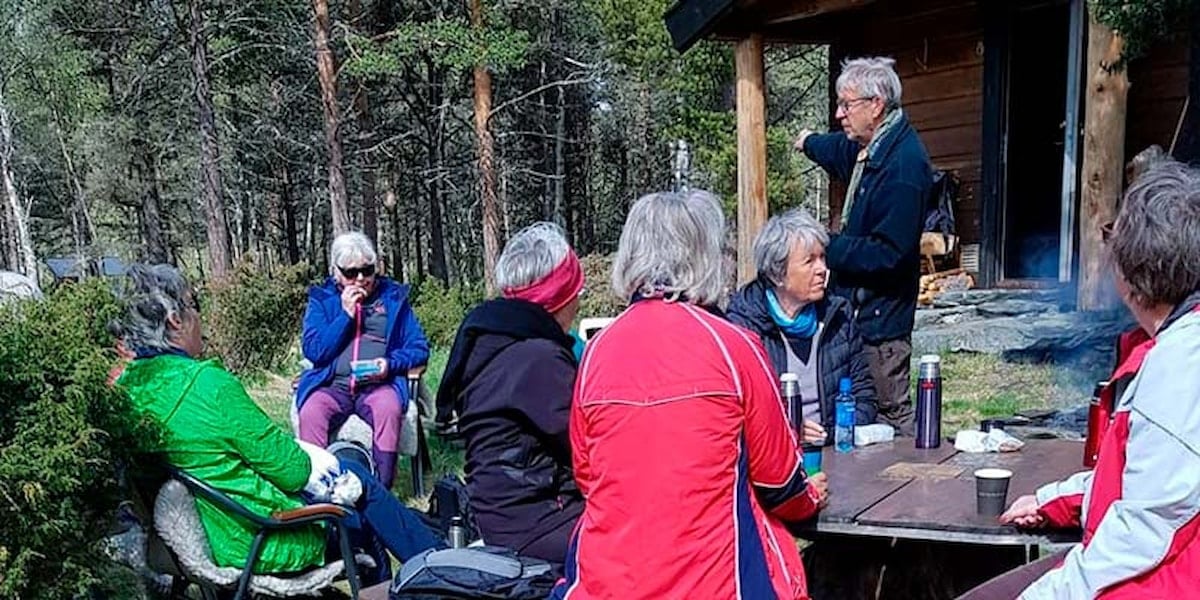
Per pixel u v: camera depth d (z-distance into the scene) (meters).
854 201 3.31
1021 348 6.27
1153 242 1.49
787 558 1.86
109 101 20.53
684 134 16.27
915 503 2.24
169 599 3.12
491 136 17.11
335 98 16.70
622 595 1.70
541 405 2.50
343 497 3.08
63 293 2.77
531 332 2.58
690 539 1.68
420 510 4.39
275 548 2.85
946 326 6.95
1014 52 7.38
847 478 2.49
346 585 3.60
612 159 25.44
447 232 27.97
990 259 7.50
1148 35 5.35
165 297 2.85
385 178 24.41
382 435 4.36
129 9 19.16
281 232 28.06
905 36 8.06
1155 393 1.43
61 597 2.43
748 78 7.56
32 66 19.81
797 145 4.13
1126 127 6.61
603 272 12.04
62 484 2.32
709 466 1.69
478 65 15.57
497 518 2.55
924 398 2.84
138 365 2.80
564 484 2.59
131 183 21.41
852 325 3.12
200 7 17.28
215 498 2.77
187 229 25.17
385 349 4.46
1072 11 6.90
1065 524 1.97
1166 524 1.41
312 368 4.43
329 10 17.42
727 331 1.80
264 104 20.14
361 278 4.46
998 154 7.39
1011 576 1.93
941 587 2.89
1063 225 7.12
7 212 23.84
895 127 3.18
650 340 1.77
